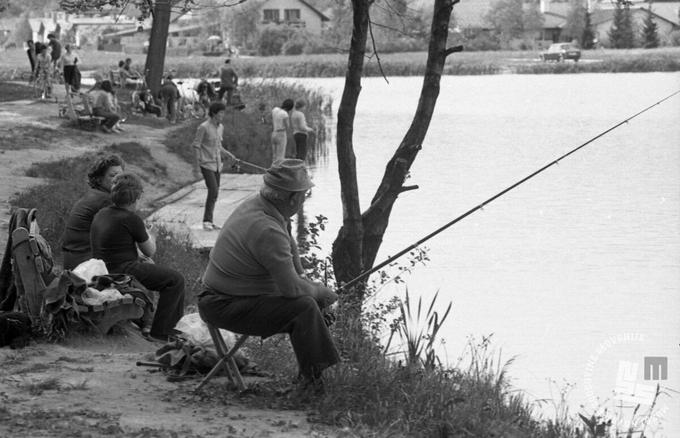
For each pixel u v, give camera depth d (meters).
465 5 141.25
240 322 7.46
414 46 115.19
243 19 127.56
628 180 32.72
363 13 14.27
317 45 128.12
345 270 14.62
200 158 18.38
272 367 8.79
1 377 8.11
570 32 137.88
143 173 26.09
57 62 47.53
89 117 31.34
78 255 10.78
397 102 68.75
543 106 63.91
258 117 41.56
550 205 28.05
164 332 9.99
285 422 7.11
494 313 16.81
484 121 54.22
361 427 7.06
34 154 25.75
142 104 38.75
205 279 7.59
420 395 7.94
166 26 44.16
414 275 19.52
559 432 9.35
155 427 6.81
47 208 17.42
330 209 26.38
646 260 21.06
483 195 29.78
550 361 14.07
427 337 10.52
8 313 9.27
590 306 17.22
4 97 39.50
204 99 44.59
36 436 6.47
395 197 15.08
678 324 16.00
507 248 22.25
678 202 28.25
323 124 45.59
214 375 7.93
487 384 9.86
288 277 7.30
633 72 108.81
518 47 137.38
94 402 7.43
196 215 20.25
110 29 143.88
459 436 7.38
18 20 148.38
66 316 9.45
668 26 136.00
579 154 39.88
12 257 9.63
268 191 7.39
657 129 49.12
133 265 10.02
